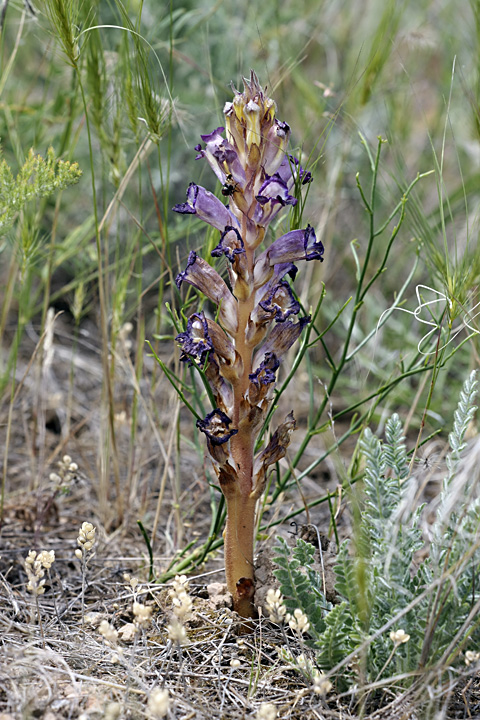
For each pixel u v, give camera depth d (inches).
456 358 41.5
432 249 34.1
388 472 34.0
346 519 35.9
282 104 43.3
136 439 40.1
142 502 37.3
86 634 30.8
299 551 30.3
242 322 29.8
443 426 38.3
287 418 30.1
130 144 40.1
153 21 42.8
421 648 28.7
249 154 29.1
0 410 41.4
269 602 29.0
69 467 35.0
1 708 28.0
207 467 36.5
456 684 29.0
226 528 30.7
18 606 31.7
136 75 32.9
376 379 41.3
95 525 36.4
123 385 41.2
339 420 42.8
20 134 41.3
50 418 41.3
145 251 37.4
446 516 28.8
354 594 29.1
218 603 31.3
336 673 29.0
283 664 30.0
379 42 38.3
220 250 29.1
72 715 28.0
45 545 34.9
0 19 36.2
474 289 32.4
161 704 27.3
